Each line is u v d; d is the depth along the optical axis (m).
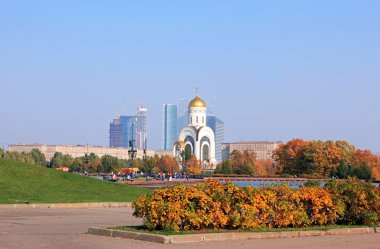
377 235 26.05
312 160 193.25
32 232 24.50
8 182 45.84
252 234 23.80
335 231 26.30
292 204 26.66
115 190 50.16
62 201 41.03
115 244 21.08
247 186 26.03
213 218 24.22
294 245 21.89
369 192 29.50
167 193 23.75
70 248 19.97
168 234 22.28
